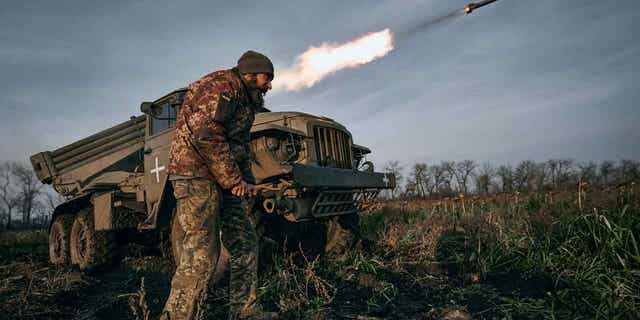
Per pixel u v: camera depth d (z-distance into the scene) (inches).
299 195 152.9
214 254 91.7
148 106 204.2
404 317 99.4
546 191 370.9
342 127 194.5
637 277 107.3
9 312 117.1
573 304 100.9
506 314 97.0
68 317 116.4
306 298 112.6
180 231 165.3
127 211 208.8
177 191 92.1
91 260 208.5
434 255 172.2
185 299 88.0
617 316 89.0
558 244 143.7
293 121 175.0
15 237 429.7
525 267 135.9
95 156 297.1
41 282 160.1
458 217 258.1
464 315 98.0
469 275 134.6
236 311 96.4
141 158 281.7
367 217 277.9
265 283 125.8
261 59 96.6
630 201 191.3
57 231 255.8
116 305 122.9
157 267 196.5
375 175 202.1
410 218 272.4
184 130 91.7
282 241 175.3
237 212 102.2
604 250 119.4
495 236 162.1
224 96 89.5
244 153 101.5
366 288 126.8
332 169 164.9
